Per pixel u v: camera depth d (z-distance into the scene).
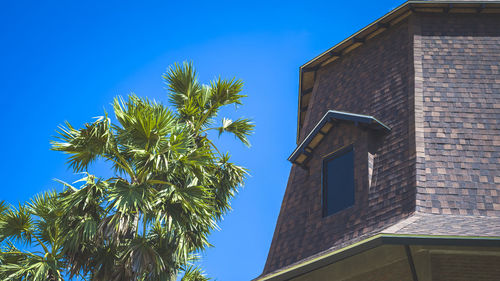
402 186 13.03
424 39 15.85
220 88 20.47
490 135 13.61
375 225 12.78
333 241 13.48
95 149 16.97
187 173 17.25
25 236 18.25
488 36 15.73
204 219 16.88
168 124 16.66
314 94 18.50
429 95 14.55
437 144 13.52
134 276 15.42
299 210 15.45
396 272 11.68
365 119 14.53
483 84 14.68
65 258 17.05
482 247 10.84
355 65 17.50
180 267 17.62
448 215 12.08
